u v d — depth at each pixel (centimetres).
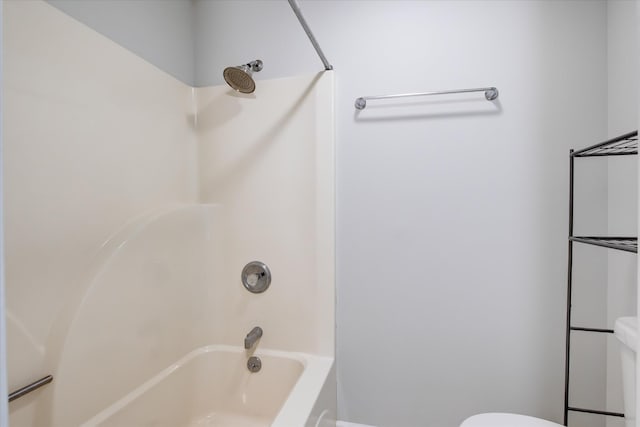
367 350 149
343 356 151
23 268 90
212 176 163
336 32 150
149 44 142
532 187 131
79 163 106
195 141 165
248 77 129
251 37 161
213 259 163
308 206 151
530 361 133
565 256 129
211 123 163
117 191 120
